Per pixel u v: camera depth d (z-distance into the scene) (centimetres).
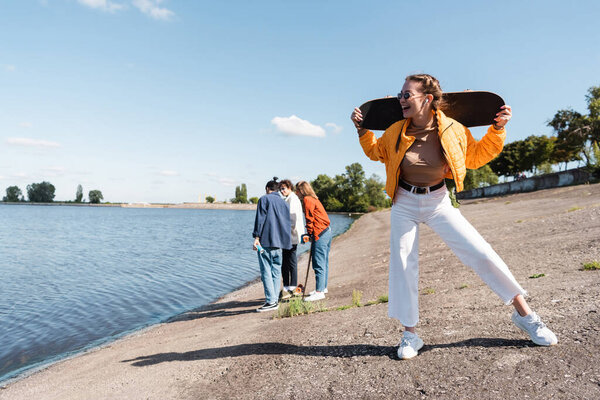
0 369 497
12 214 9888
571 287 379
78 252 2077
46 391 376
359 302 525
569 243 676
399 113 280
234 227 5084
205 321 636
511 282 240
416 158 248
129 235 3516
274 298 637
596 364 205
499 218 1516
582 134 4753
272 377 283
